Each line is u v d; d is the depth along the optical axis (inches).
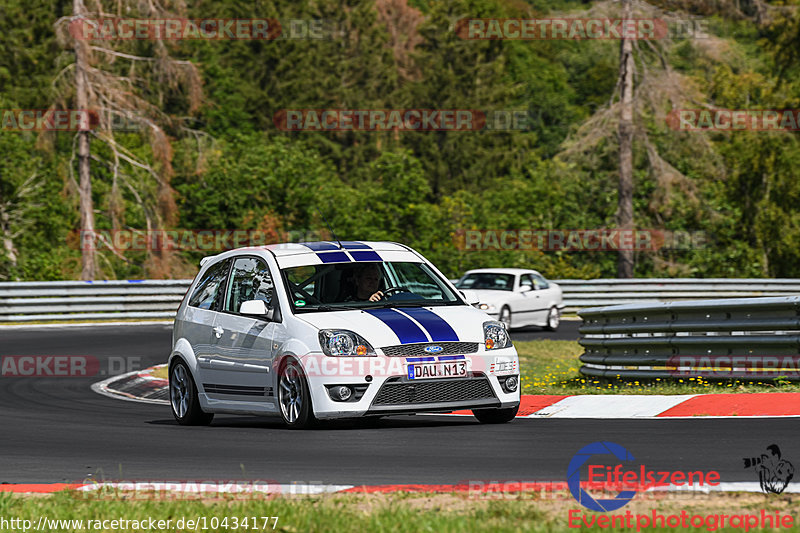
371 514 749.3
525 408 1393.9
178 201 5940.0
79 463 1056.2
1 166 5378.9
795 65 5871.1
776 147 5718.5
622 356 1684.3
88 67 4335.6
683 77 4650.6
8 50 6653.5
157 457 1076.5
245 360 1282.0
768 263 5836.6
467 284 3171.8
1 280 4968.0
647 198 5767.7
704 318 1540.4
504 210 6309.1
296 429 1207.6
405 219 6013.8
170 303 3518.7
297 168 6181.1
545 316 3203.7
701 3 4626.0
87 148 4394.7
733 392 1398.9
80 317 3388.3
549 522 715.4
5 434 1284.4
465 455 1024.9
